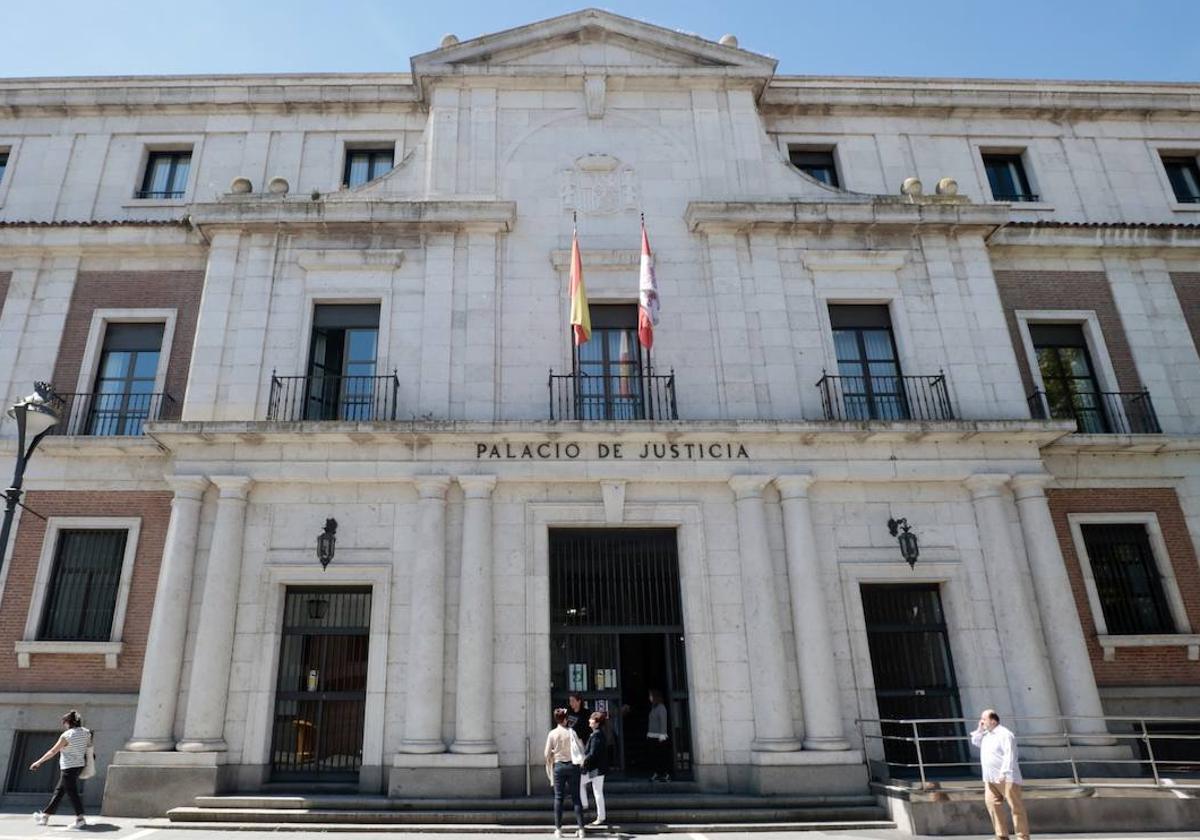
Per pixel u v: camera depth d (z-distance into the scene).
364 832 9.82
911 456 13.06
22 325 14.86
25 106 16.88
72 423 14.15
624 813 10.36
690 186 15.26
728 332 13.95
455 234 14.41
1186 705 13.13
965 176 17.45
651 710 12.30
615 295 14.30
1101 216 17.41
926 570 12.64
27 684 12.67
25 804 11.91
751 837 9.59
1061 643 12.07
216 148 16.97
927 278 14.73
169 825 10.10
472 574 11.96
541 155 15.30
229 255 14.12
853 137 17.47
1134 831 9.84
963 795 9.82
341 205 14.18
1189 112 18.36
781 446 12.98
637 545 12.93
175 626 11.57
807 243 14.81
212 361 13.38
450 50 15.73
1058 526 14.05
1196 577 13.91
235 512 12.18
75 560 13.51
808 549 12.38
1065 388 15.49
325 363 13.85
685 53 16.25
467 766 10.97
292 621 12.26
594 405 13.61
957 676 12.32
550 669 12.14
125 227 15.23
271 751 11.55
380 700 11.59
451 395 13.28
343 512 12.50
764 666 11.72
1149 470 14.45
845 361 14.38
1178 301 16.20
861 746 11.67
